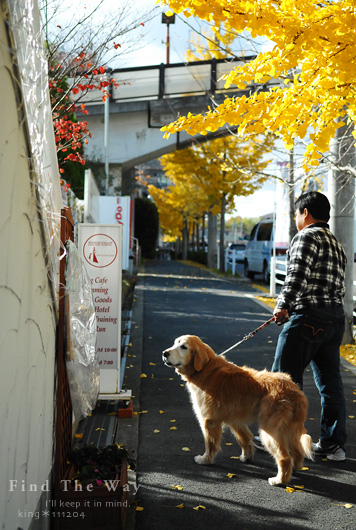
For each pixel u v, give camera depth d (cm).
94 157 2006
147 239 4388
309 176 938
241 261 3859
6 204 217
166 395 648
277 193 1909
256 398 429
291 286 448
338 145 874
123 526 329
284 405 414
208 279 2267
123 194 2267
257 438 500
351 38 420
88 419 554
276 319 451
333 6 420
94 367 395
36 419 276
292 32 412
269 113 476
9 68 220
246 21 416
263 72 451
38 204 277
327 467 455
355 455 481
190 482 420
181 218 4772
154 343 924
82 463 358
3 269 212
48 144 316
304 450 403
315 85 458
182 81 2014
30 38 256
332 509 381
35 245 273
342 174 895
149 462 456
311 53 449
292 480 427
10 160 223
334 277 461
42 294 292
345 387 697
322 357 473
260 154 2350
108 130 2055
